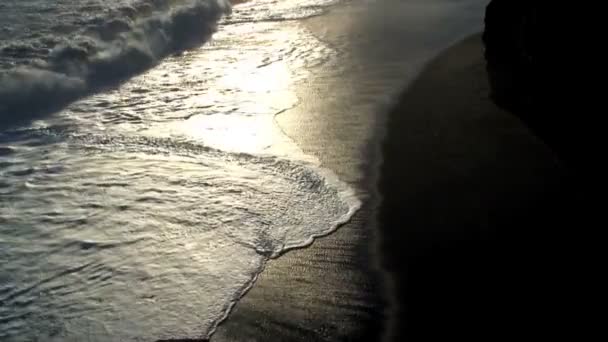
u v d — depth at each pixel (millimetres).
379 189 4215
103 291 3283
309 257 3547
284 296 3227
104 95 6164
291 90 6137
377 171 4445
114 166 4652
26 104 5785
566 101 4039
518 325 2893
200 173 4520
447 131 4914
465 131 4867
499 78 5219
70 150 4941
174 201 4141
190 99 6008
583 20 3934
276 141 5000
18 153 4879
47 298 3230
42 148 4977
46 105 5859
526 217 3699
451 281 3242
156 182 4398
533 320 2912
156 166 4645
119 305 3176
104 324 3045
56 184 4395
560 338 2791
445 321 2975
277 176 4453
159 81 6570
